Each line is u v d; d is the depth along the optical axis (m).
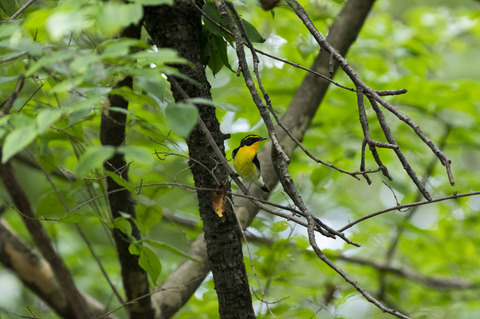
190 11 5.42
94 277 11.77
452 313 11.77
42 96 7.21
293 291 10.24
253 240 9.64
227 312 5.77
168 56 3.46
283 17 10.27
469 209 11.85
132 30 5.50
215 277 5.77
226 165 5.11
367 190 17.45
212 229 5.61
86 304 8.30
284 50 10.77
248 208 7.54
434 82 10.34
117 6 3.39
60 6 3.72
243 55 5.02
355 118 11.11
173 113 3.37
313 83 7.98
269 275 8.82
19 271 8.02
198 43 5.57
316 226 4.77
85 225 11.69
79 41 6.30
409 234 11.80
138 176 10.10
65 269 7.86
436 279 12.22
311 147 11.64
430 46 12.03
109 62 3.86
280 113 11.15
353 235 10.47
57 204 7.50
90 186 7.62
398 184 10.34
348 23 8.08
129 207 6.95
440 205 11.90
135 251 5.82
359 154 11.24
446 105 11.02
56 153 10.28
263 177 7.79
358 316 12.23
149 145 9.23
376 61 11.59
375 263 11.52
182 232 8.38
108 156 3.21
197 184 5.65
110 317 8.34
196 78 5.44
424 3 17.27
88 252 11.86
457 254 12.26
